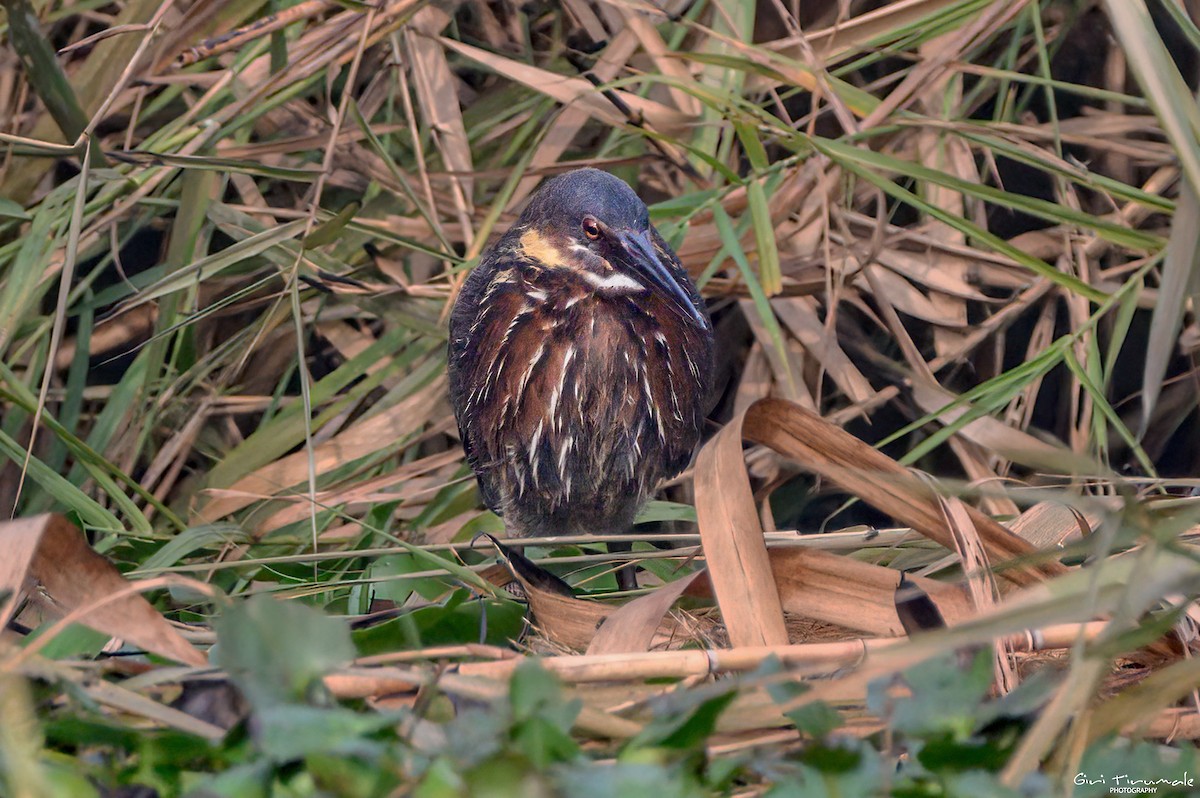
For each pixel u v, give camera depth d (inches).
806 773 147.6
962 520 210.2
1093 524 256.5
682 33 381.7
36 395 349.7
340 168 377.1
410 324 366.9
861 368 378.6
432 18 376.5
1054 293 362.3
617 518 324.5
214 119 340.5
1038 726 156.5
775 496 372.8
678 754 155.3
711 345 329.4
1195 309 213.3
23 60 333.7
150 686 176.9
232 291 379.9
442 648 185.5
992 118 404.2
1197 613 209.9
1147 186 363.3
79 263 382.0
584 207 306.2
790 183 361.4
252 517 342.6
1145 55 217.2
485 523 344.2
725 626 217.6
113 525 310.8
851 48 355.9
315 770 144.9
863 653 192.4
